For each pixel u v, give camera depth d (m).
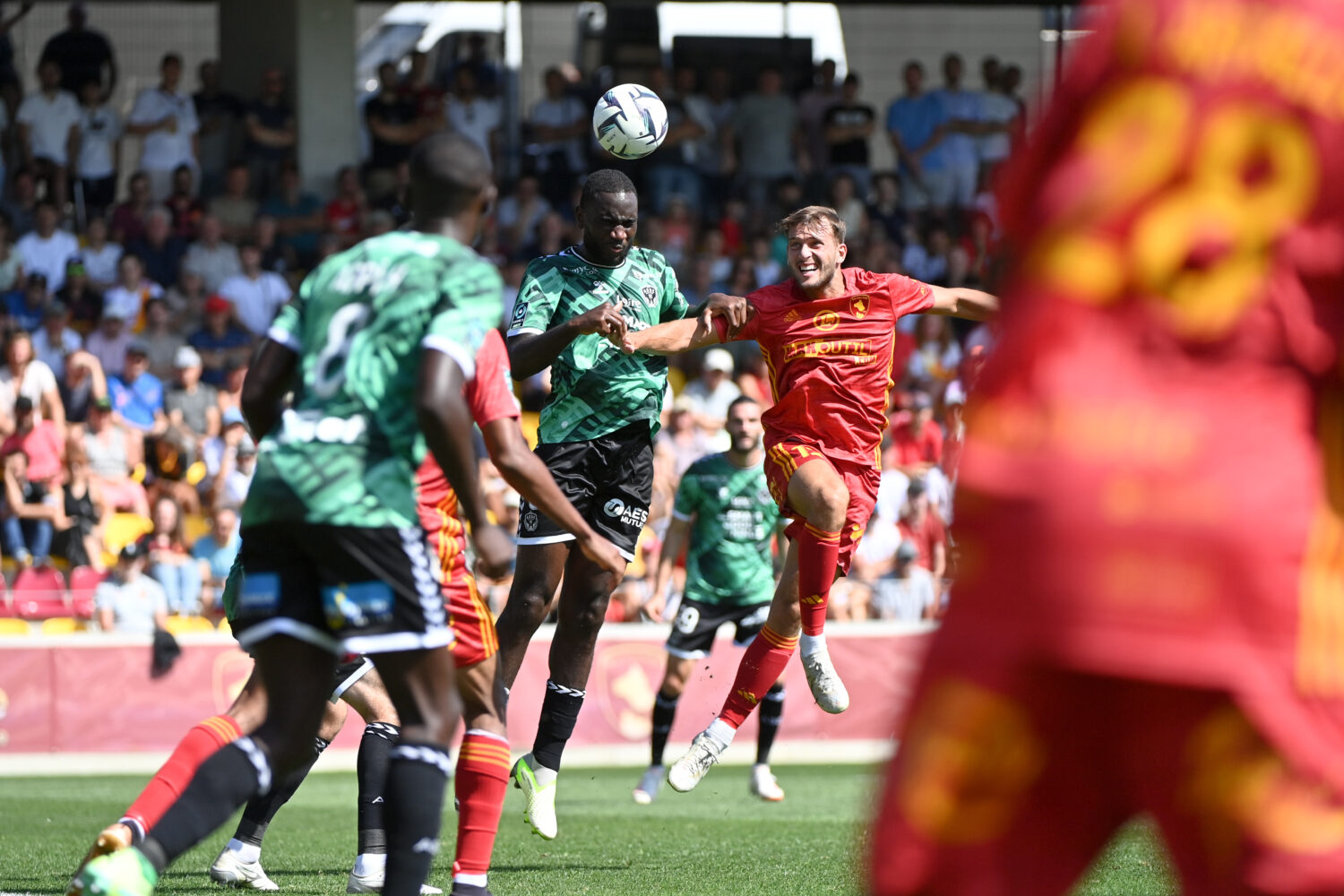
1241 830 6.65
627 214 20.72
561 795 33.22
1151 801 6.90
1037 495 6.79
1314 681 6.61
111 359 49.75
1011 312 7.04
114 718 39.44
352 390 11.87
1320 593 6.65
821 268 20.12
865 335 20.30
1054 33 64.88
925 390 52.16
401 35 66.62
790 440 20.55
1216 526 6.57
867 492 20.70
